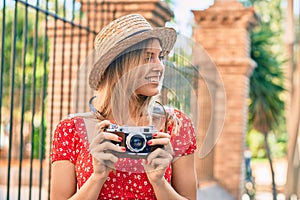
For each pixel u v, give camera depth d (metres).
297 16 14.60
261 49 11.11
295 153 10.48
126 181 2.29
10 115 4.30
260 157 21.20
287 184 10.32
